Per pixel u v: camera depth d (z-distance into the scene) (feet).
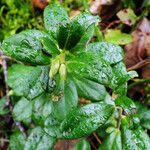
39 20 0.82
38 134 0.64
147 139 0.51
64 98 0.53
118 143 0.54
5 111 0.72
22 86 0.51
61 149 0.73
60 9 0.51
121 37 0.79
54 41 0.48
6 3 0.83
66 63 0.47
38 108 0.59
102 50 0.51
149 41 0.81
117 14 0.82
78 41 0.47
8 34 0.81
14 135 0.70
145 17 0.83
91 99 0.55
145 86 0.78
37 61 0.46
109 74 0.45
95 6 0.84
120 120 0.53
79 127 0.49
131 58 0.80
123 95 0.52
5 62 0.73
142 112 0.67
